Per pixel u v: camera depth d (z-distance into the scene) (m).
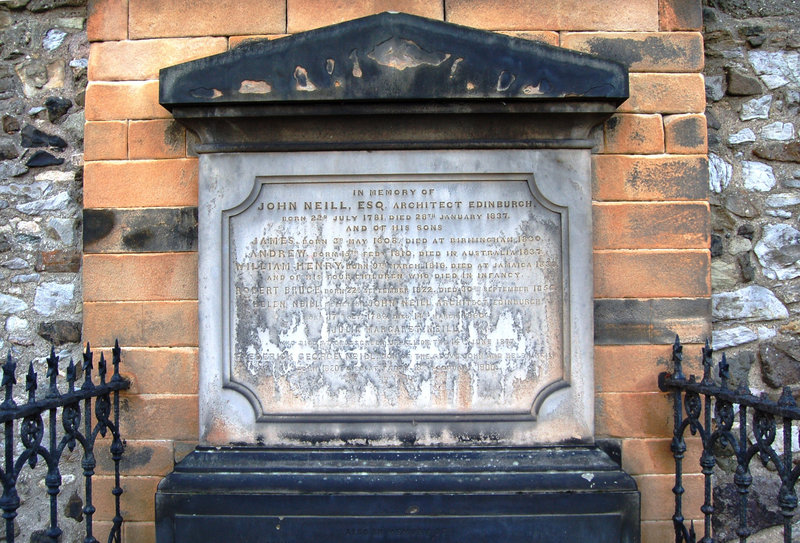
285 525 2.68
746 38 3.33
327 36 2.72
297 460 2.78
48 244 3.29
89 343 2.97
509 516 2.68
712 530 3.05
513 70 2.71
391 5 3.03
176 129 3.00
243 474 2.74
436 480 2.71
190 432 2.95
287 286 2.87
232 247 2.87
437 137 2.86
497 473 2.73
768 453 2.25
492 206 2.87
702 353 2.90
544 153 2.87
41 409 2.34
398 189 2.88
